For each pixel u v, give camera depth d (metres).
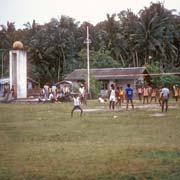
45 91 42.44
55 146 12.42
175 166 9.21
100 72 63.88
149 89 42.12
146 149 11.52
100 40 76.06
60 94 42.44
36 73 75.31
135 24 71.25
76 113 26.39
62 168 9.16
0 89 62.38
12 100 42.19
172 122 19.89
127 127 17.88
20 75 45.25
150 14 68.88
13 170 9.04
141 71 60.81
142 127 17.80
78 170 8.94
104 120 21.30
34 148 12.10
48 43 76.44
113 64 69.69
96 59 69.44
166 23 69.88
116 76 61.59
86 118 22.59
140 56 74.19
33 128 17.84
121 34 72.69
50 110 29.42
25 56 45.78
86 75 55.41
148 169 8.95
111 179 8.12
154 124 19.03
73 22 81.94
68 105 35.44
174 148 11.67
